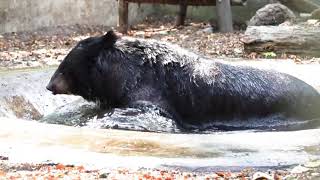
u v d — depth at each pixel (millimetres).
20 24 29844
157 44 15078
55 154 9758
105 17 34219
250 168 9133
